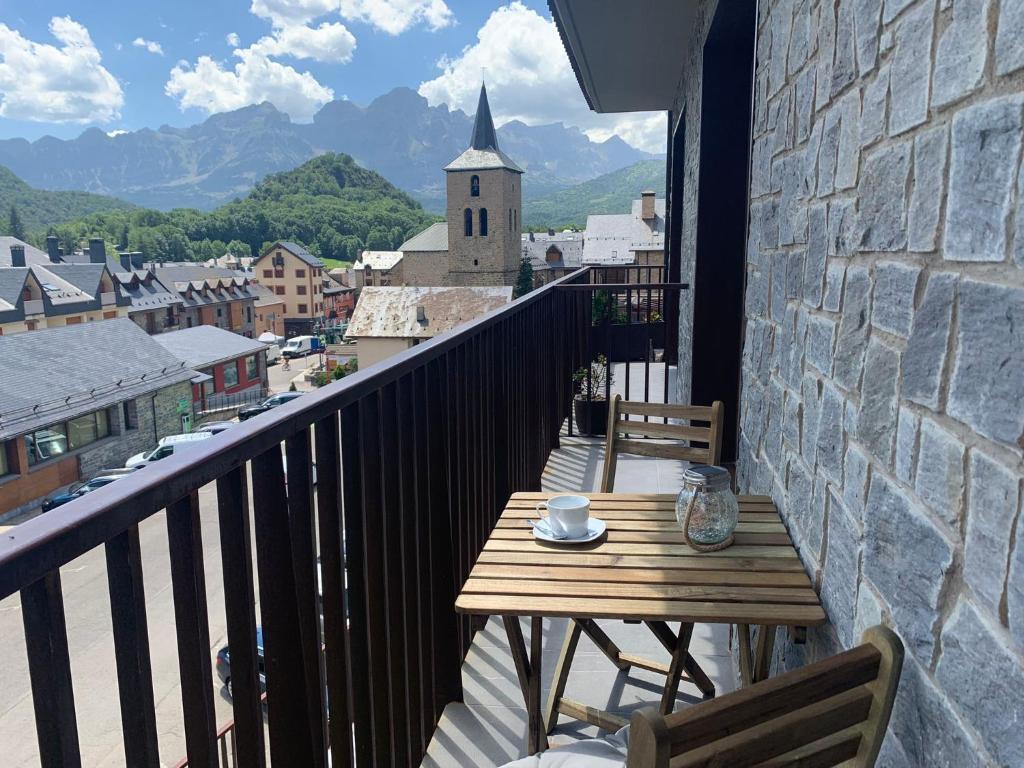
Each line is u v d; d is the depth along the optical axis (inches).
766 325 88.7
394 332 1641.2
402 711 71.8
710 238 177.2
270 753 46.0
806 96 69.8
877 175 49.7
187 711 38.3
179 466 36.3
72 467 1176.2
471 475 98.1
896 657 39.5
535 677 73.5
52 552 27.9
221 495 40.3
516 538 74.0
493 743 80.4
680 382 239.5
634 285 195.5
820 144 64.2
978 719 34.2
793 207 74.8
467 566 95.7
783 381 78.2
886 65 48.3
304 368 2618.1
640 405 96.3
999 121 33.6
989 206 34.5
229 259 3794.3
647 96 296.2
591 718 80.4
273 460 46.5
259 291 2974.9
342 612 57.7
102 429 1262.3
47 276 1967.3
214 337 1850.4
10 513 1069.8
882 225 48.5
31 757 236.5
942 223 39.6
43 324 1861.5
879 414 48.2
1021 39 31.6
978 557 34.8
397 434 70.2
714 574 64.9
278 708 46.8
